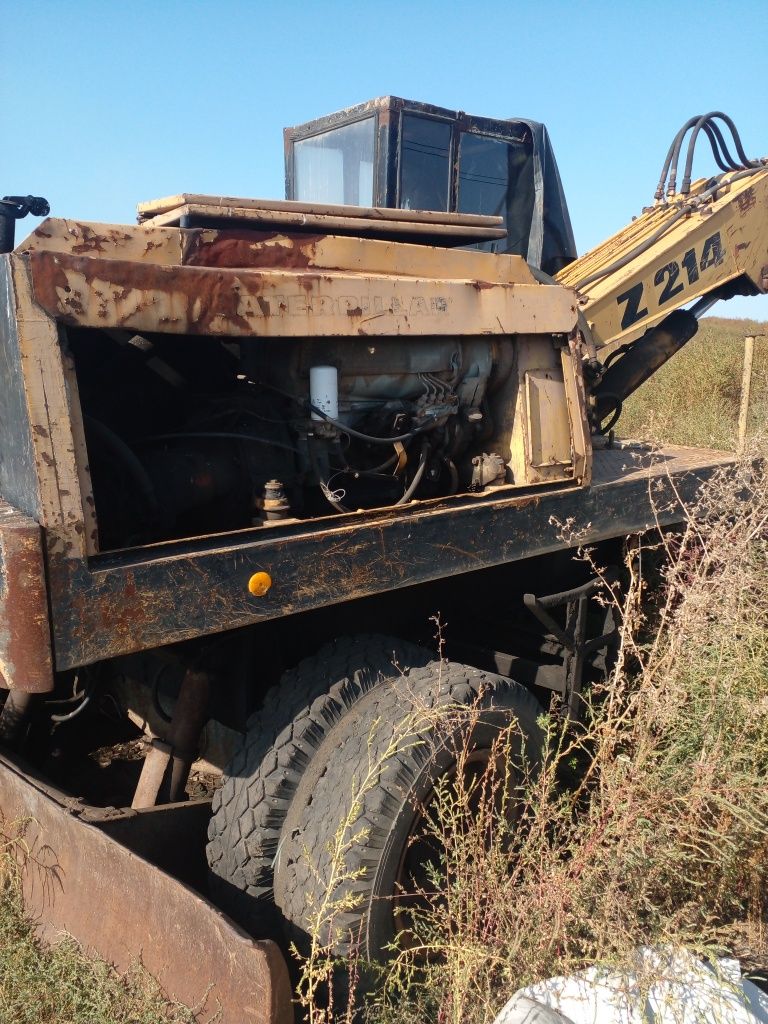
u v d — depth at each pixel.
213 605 2.36
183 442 2.90
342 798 2.55
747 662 3.21
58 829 2.57
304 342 2.93
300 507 2.98
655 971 2.23
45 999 2.36
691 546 4.08
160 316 2.31
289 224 2.98
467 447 3.49
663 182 5.24
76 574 2.14
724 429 9.32
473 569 3.06
